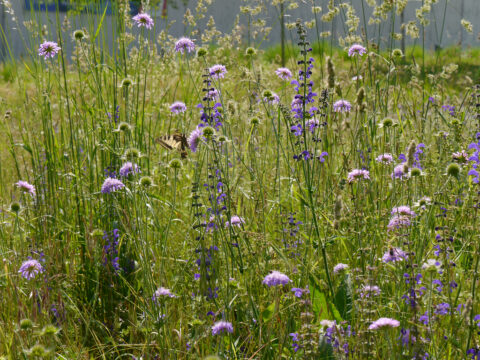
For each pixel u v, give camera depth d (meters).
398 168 3.45
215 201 3.13
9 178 5.68
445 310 2.62
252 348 2.89
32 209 4.16
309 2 5.12
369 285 2.69
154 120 5.94
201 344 2.90
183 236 3.94
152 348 2.94
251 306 3.00
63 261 3.72
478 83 5.34
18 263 3.46
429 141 4.68
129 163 3.39
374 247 3.17
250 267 3.23
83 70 5.08
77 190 4.32
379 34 4.96
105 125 4.43
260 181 3.70
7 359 2.73
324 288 3.07
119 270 3.69
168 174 4.89
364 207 3.72
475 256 2.86
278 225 3.83
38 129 4.80
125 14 4.67
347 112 4.03
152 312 2.85
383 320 2.34
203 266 3.13
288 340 2.83
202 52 4.07
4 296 3.34
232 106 4.63
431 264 2.36
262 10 5.77
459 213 3.51
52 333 2.47
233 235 3.23
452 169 3.01
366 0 4.83
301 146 3.95
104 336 3.28
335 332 2.48
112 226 4.03
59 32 4.54
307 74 3.51
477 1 15.47
